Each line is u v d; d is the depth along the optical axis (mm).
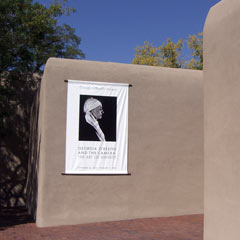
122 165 11281
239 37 6656
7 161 15227
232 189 6664
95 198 10977
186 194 11734
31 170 13797
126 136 11391
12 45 12953
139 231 9570
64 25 21891
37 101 12898
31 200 13250
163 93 11789
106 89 11367
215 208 7148
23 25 13375
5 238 9078
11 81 14656
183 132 11859
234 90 6738
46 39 20375
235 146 6637
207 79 7621
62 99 10992
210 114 7461
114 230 9734
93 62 11367
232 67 6820
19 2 12922
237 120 6613
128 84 11523
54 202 10648
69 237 9055
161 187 11531
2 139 15234
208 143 7488
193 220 10891
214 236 7137
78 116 11078
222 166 6988
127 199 11227
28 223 11281
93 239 8773
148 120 11594
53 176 10703
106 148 11203
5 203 15102
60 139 10867
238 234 6449
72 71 11141
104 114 11289
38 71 16656
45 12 15328
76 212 10781
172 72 11953
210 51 7551
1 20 12406
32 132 14305
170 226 10102
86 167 11008
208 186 7418
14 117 15391
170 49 30438
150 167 11492
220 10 7312
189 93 12031
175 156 11727
